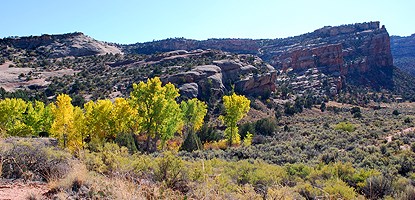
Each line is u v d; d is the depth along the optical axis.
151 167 9.02
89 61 115.69
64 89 75.44
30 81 85.88
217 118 64.75
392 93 133.88
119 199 4.89
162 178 8.19
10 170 6.64
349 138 32.50
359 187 12.15
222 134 50.91
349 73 151.12
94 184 5.69
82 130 30.36
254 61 106.19
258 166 14.85
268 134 46.88
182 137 47.97
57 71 100.06
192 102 46.88
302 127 51.34
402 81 154.00
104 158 9.01
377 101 115.75
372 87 142.62
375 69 160.88
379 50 168.00
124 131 32.59
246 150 26.83
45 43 145.75
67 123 29.64
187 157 21.22
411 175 15.54
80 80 84.31
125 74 88.00
